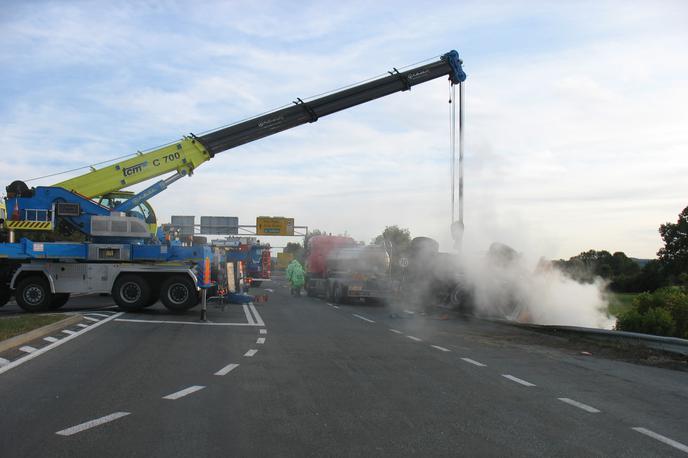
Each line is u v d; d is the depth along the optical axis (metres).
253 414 6.61
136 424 6.12
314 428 6.11
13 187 17.83
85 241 18.98
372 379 8.72
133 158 19.19
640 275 34.78
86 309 18.88
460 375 9.14
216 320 16.73
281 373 9.04
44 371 8.77
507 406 7.18
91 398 7.20
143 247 18.00
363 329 15.38
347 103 21.31
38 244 17.62
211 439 5.67
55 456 5.12
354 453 5.36
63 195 18.09
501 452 5.45
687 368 10.12
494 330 15.64
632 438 5.95
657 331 16.30
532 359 10.90
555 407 7.17
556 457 5.34
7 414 6.42
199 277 17.78
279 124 20.91
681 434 6.11
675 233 54.97
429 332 14.98
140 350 10.89
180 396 7.37
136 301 17.84
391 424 6.31
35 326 12.73
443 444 5.65
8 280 18.45
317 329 15.11
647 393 8.08
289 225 63.25
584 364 10.43
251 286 42.28
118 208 18.83
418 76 21.77
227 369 9.23
